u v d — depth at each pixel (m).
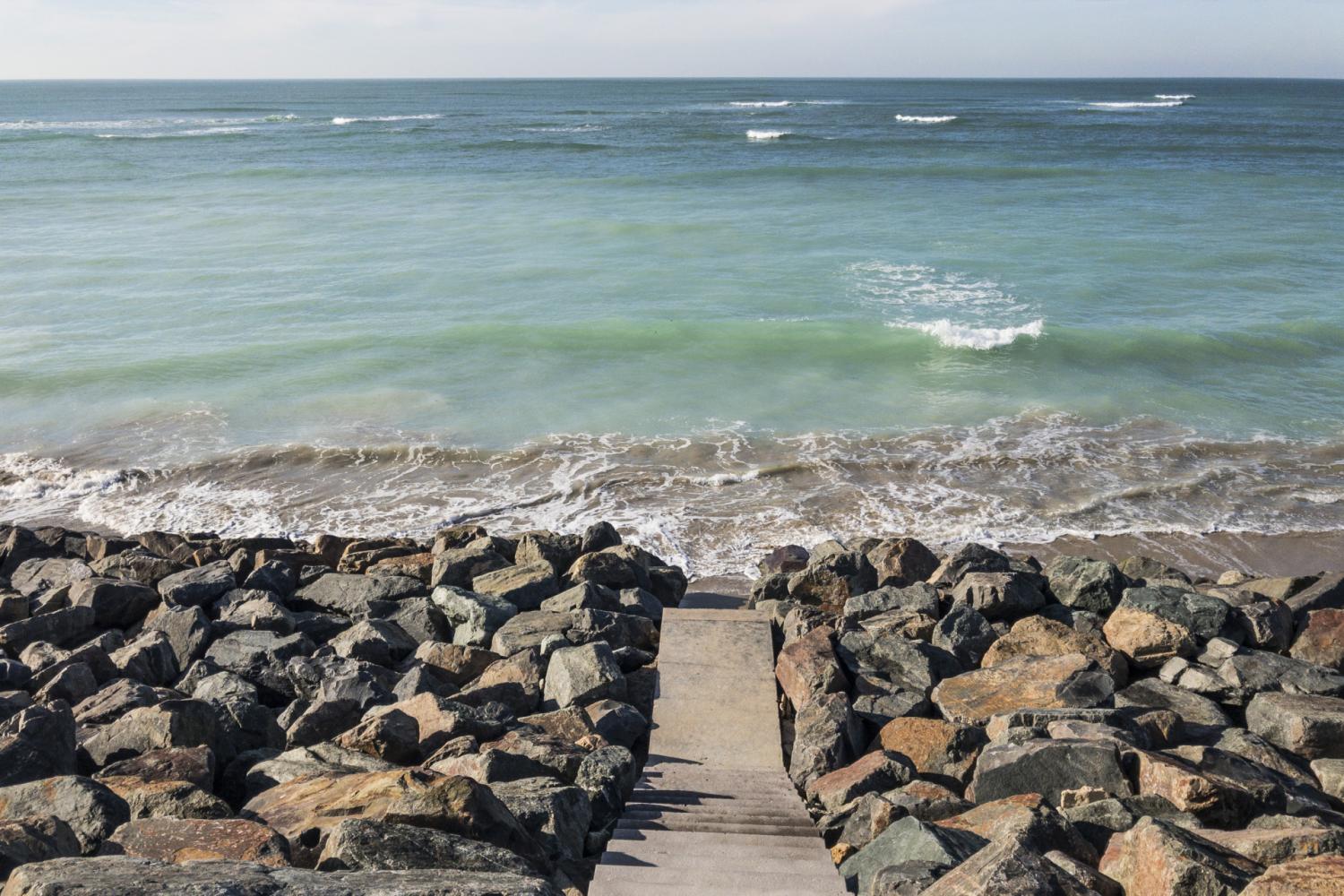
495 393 20.86
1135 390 21.17
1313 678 8.69
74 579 12.33
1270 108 143.75
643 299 27.59
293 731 8.38
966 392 21.05
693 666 9.42
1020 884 4.77
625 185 51.00
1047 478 17.05
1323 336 24.50
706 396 20.75
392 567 12.38
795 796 7.34
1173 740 7.67
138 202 45.06
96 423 19.30
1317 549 14.79
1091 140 81.12
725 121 111.38
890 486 16.75
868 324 25.22
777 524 15.45
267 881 4.30
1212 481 16.94
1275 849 5.54
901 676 9.05
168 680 10.03
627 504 16.14
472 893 4.21
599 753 7.49
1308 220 39.53
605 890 5.45
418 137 85.62
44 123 111.69
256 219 40.22
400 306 26.97
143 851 5.51
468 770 7.17
